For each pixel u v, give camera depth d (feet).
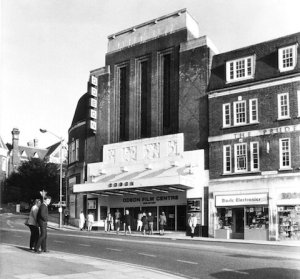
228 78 117.80
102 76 149.18
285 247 78.79
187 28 132.16
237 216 110.22
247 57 115.75
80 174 152.46
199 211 116.26
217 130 116.78
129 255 60.08
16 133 340.18
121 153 137.59
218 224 112.16
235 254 62.03
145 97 140.36
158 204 128.98
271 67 111.04
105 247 70.08
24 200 265.75
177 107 130.00
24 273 39.34
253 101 112.57
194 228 112.68
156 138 129.39
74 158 160.97
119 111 145.59
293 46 107.96
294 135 104.12
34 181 263.08
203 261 54.49
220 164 114.52
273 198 104.12
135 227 132.67
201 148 120.57
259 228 105.19
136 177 131.23
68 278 37.81
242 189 109.40
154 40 138.51
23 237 87.97
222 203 112.06
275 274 44.78
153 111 134.62
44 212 55.36
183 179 113.09
